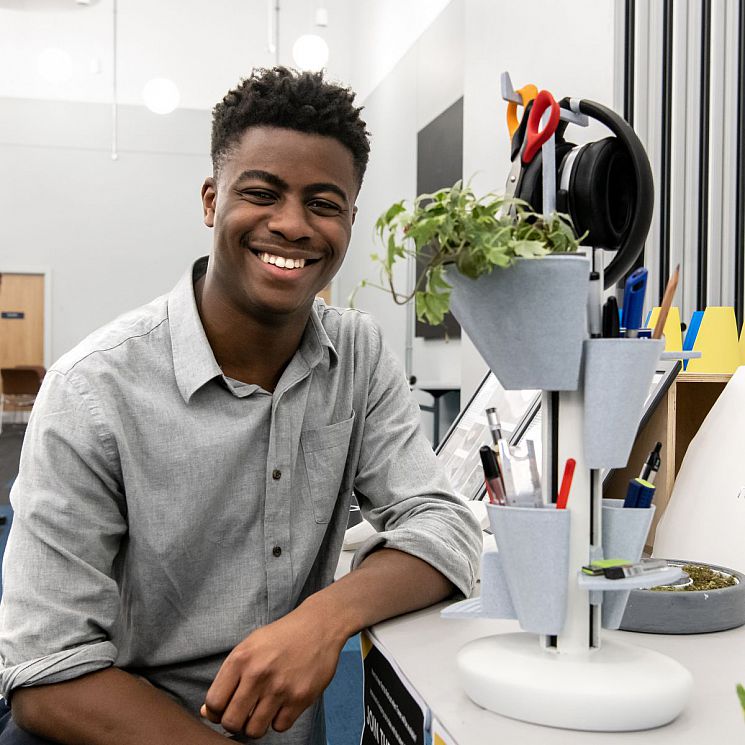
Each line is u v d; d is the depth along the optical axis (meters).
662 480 1.31
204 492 1.01
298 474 1.09
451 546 1.01
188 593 1.03
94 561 0.95
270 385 1.08
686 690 0.65
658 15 2.78
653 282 2.71
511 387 0.71
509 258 0.63
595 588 0.65
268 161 0.96
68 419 0.94
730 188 2.50
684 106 2.65
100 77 9.72
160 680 1.05
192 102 9.86
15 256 9.76
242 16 9.66
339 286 9.52
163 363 1.02
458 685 0.74
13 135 9.66
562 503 0.68
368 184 8.26
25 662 0.85
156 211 9.98
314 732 1.20
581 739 0.62
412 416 1.20
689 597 0.89
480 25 4.44
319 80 0.98
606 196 0.73
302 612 0.87
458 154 5.42
